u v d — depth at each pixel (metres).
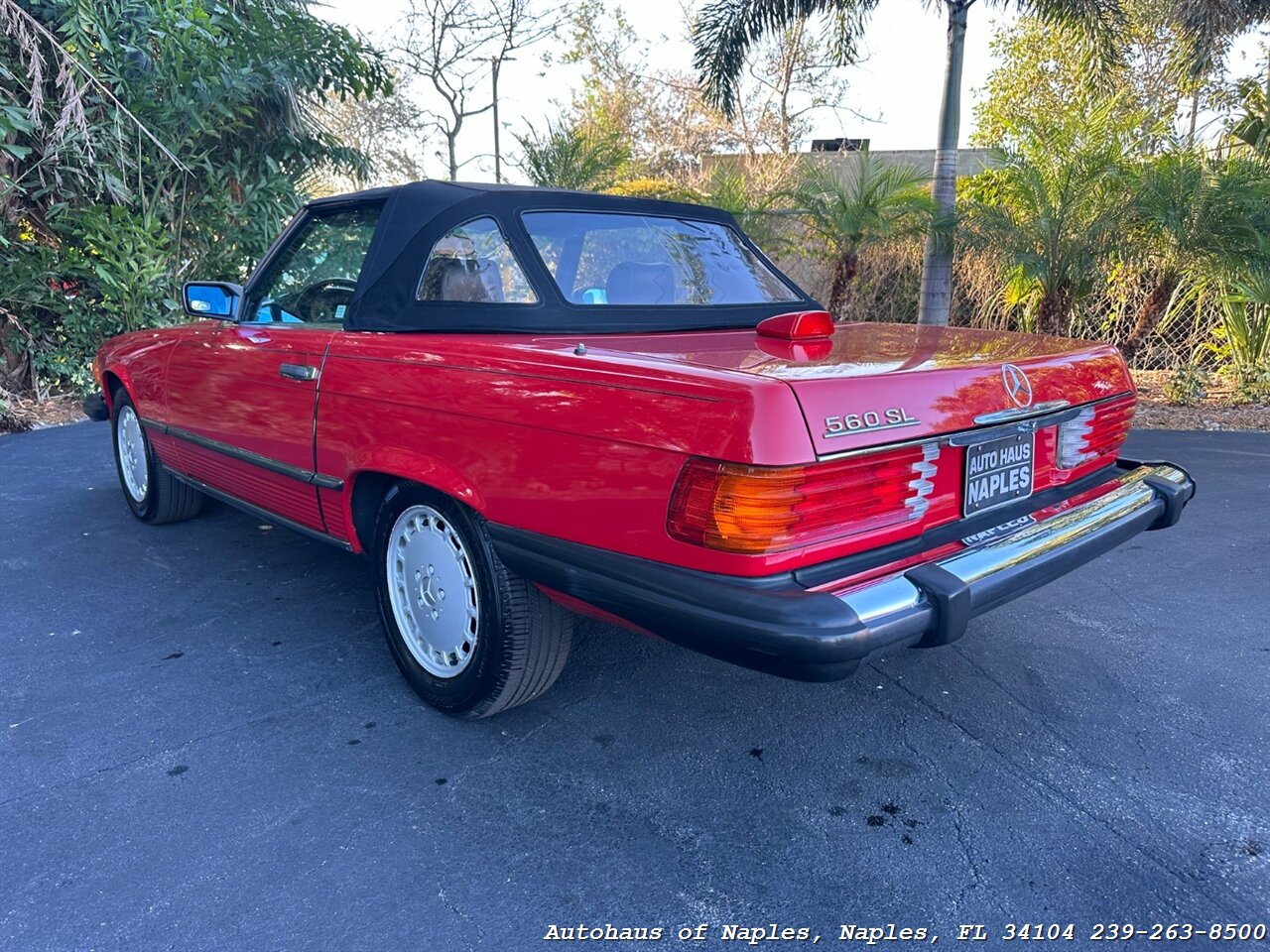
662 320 3.19
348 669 3.35
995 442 2.60
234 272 9.75
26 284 8.23
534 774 2.70
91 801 2.54
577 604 2.49
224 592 4.07
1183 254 8.84
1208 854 2.35
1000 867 2.30
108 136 8.05
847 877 2.27
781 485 2.04
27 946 2.02
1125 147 9.19
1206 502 5.52
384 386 2.88
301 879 2.24
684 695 3.19
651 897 2.19
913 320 12.05
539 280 3.02
